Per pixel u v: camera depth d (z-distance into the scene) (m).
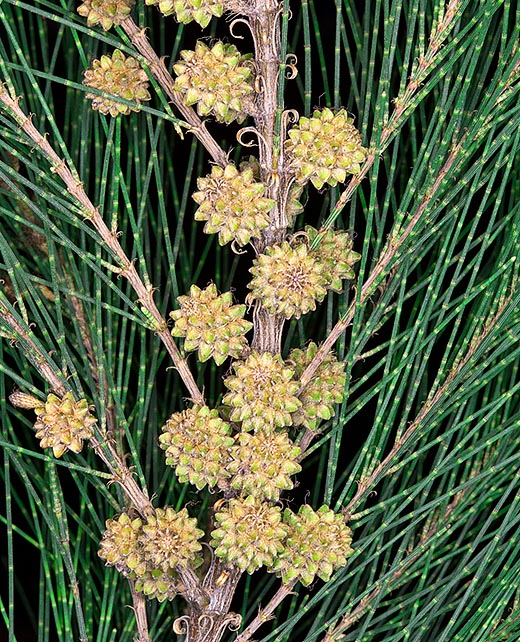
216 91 0.24
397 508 0.27
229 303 0.25
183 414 0.25
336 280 0.26
